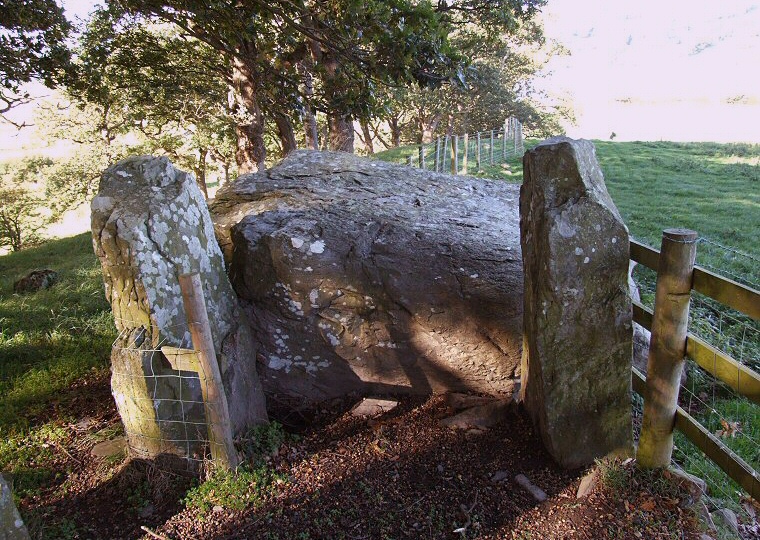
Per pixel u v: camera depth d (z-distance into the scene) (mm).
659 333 2816
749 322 5383
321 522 3018
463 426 3818
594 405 3170
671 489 2930
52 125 23500
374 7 4785
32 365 5090
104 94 10289
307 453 3695
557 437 3221
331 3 5438
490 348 4156
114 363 3406
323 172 6207
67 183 23328
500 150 19812
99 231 3357
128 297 3381
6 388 4703
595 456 3225
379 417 4152
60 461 3783
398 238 4367
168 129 21188
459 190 6031
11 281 8938
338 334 4324
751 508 3059
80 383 4809
